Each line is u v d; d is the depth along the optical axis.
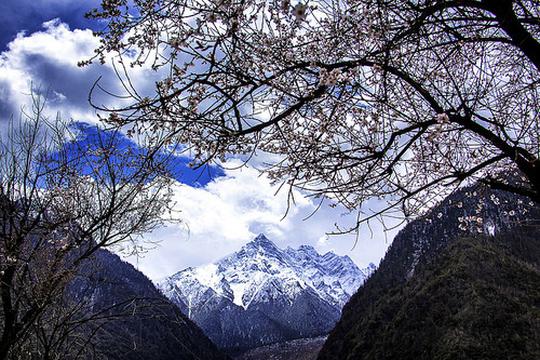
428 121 4.34
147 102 3.72
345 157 4.69
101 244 8.04
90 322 7.54
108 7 4.00
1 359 7.27
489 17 4.16
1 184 7.53
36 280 7.79
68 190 8.09
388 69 4.42
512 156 4.41
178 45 3.85
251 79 4.04
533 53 4.13
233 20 3.80
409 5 4.39
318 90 4.18
